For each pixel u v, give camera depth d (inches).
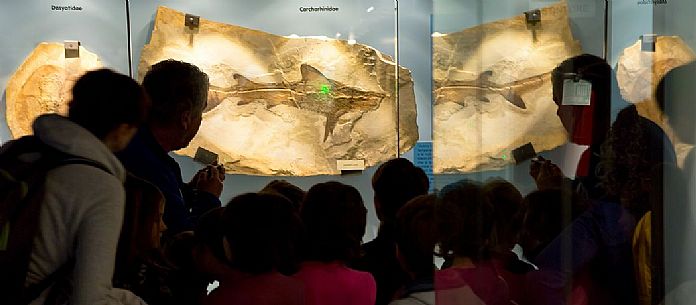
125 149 81.7
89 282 59.5
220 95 165.8
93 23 159.8
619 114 40.9
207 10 166.9
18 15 156.3
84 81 68.7
